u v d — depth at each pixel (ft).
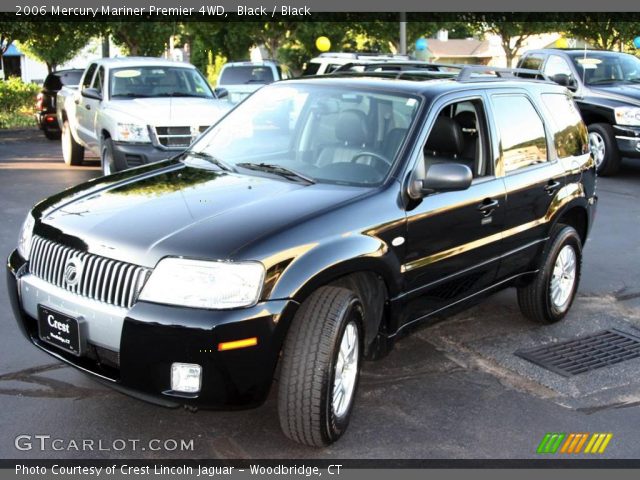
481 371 16.51
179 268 11.31
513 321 19.89
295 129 16.06
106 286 11.78
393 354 17.30
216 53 98.37
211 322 11.02
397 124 15.05
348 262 12.42
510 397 15.21
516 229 17.33
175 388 11.28
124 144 33.86
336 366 12.26
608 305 21.40
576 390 15.66
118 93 37.09
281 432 13.35
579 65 44.16
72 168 43.01
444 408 14.58
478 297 16.96
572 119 20.47
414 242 14.15
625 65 45.11
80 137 40.47
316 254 12.02
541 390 15.64
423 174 14.66
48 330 12.57
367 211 13.28
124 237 11.95
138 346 11.27
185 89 38.60
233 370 11.23
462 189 14.06
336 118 15.62
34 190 34.86
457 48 195.42
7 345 16.72
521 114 18.12
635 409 14.89
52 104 57.62
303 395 11.94
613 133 41.50
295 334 11.97
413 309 14.74
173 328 11.07
